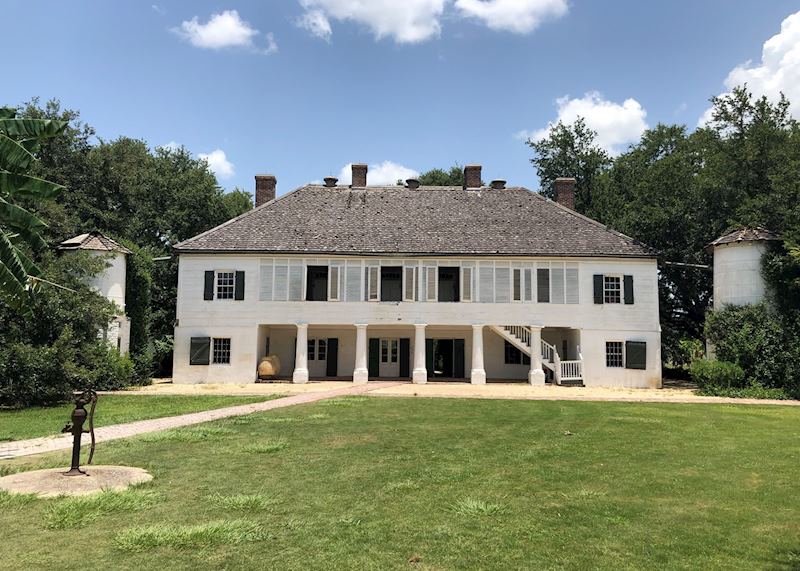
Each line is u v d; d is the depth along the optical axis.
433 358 32.78
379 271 29.98
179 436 13.29
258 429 14.61
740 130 32.38
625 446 12.95
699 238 33.84
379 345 32.97
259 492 8.83
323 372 32.81
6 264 7.58
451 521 7.65
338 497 8.66
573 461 11.32
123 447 12.21
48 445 12.82
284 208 32.72
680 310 38.75
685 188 34.97
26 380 20.42
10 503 8.07
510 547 6.77
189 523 7.39
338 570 6.07
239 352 29.33
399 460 11.19
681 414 18.64
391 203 33.81
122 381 26.22
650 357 29.45
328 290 29.75
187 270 29.75
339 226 31.56
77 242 28.16
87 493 8.55
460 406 19.83
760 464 11.25
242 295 29.53
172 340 37.12
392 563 6.26
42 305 21.98
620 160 43.47
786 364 25.23
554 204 33.59
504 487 9.34
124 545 6.57
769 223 28.08
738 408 20.59
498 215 32.75
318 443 12.81
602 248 30.22
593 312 29.72
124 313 27.70
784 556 6.60
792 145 30.02
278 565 6.16
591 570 6.17
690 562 6.41
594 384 29.25
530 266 29.95
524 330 30.53
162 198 43.22
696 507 8.43
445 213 33.00
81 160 39.28
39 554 6.35
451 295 31.16
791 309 26.59
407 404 20.16
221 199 45.53
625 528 7.48
